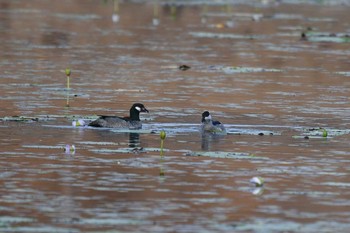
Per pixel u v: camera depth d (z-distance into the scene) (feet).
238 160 86.79
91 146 90.99
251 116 109.40
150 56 160.35
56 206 70.95
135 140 94.43
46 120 103.40
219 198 73.97
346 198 74.54
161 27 203.21
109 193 74.69
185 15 230.07
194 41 181.98
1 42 171.53
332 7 260.21
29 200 72.33
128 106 114.32
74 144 91.61
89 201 72.43
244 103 118.11
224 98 121.60
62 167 82.48
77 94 121.39
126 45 173.47
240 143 94.12
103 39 180.14
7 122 101.50
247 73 144.97
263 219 68.80
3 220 67.21
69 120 103.91
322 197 74.69
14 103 113.29
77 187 76.23
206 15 230.89
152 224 67.15
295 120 107.34
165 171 81.92
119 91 124.98
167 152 89.35
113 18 212.02
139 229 66.03
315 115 110.93
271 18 226.79
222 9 248.52
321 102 120.16
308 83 136.15
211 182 78.69
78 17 215.72
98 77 136.46
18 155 86.43
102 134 97.04
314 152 90.48
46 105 112.78
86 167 82.69
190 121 105.60
